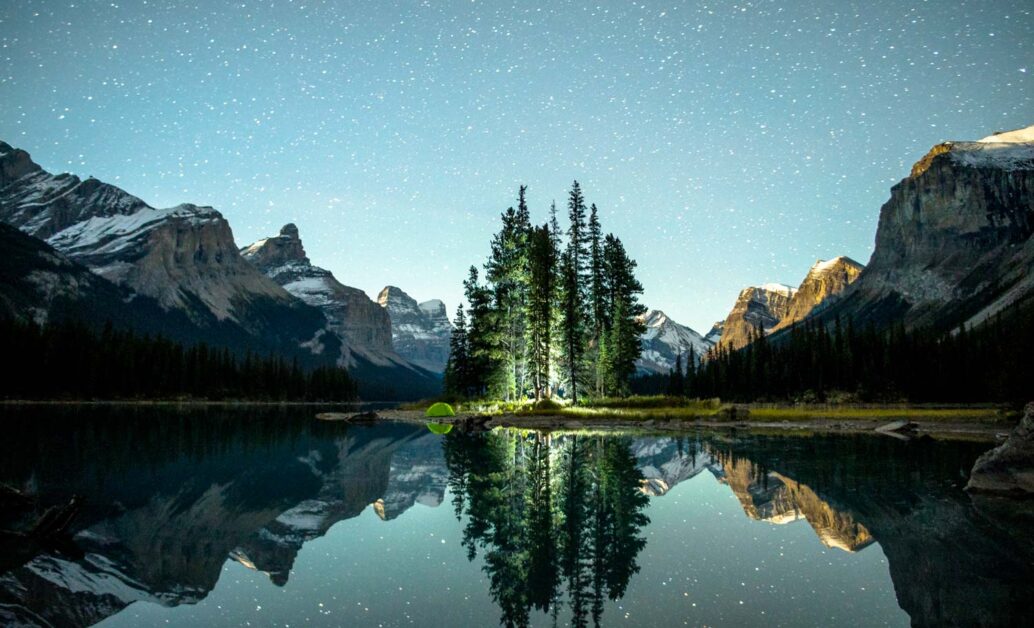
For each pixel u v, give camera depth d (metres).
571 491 19.38
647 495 18.62
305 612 8.90
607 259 73.94
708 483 20.88
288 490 20.20
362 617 8.68
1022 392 59.75
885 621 8.25
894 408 80.94
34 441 35.22
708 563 11.39
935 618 8.32
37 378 109.81
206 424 59.78
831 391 111.81
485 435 43.44
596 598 9.45
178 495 19.06
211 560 11.95
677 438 40.09
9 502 15.88
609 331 73.12
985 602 9.01
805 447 34.00
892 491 19.22
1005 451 18.61
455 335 90.88
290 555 12.24
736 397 124.50
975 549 12.26
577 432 45.59
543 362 61.56
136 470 24.48
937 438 41.03
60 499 17.97
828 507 16.70
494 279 65.50
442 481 21.88
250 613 8.91
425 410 85.25
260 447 36.22
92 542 13.23
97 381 118.19
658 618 8.47
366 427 57.38
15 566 11.28
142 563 11.71
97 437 39.59
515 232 64.81
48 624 8.48
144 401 124.31
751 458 28.42
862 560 11.49
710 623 8.29
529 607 9.05
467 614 8.77
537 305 60.50
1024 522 14.66
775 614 8.63
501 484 20.81
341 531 14.37
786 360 123.19
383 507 17.27
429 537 13.70
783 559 11.66
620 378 73.88
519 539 13.38
